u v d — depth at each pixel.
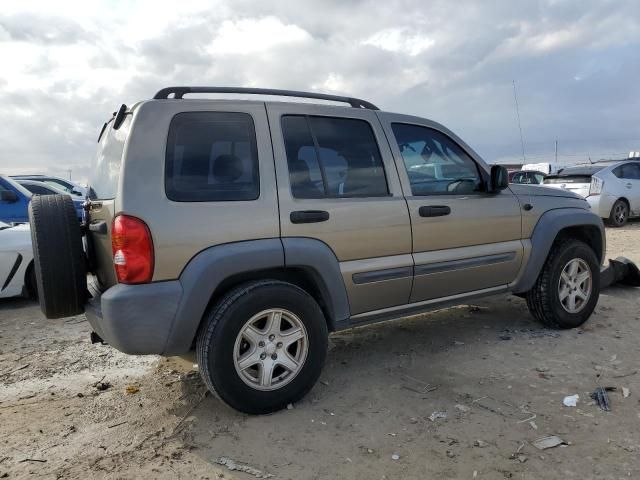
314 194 3.52
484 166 4.50
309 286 3.66
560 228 4.74
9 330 5.36
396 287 3.86
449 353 4.37
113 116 3.54
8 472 2.74
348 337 4.85
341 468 2.74
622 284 6.46
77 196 11.55
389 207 3.79
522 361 4.14
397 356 4.34
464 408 3.36
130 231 2.91
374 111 4.00
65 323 5.59
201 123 3.23
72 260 3.26
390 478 2.64
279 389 3.31
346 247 3.59
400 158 3.99
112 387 3.86
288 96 3.67
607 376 3.82
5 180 8.63
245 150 3.33
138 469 2.75
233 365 3.14
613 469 2.66
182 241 3.03
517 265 4.57
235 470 2.73
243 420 3.26
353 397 3.57
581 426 3.10
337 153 3.70
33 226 3.24
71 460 2.85
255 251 3.21
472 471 2.68
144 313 2.95
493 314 5.48
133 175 2.98
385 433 3.08
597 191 13.20
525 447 2.89
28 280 6.30
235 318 3.12
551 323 4.85
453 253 4.14
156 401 3.58
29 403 3.60
